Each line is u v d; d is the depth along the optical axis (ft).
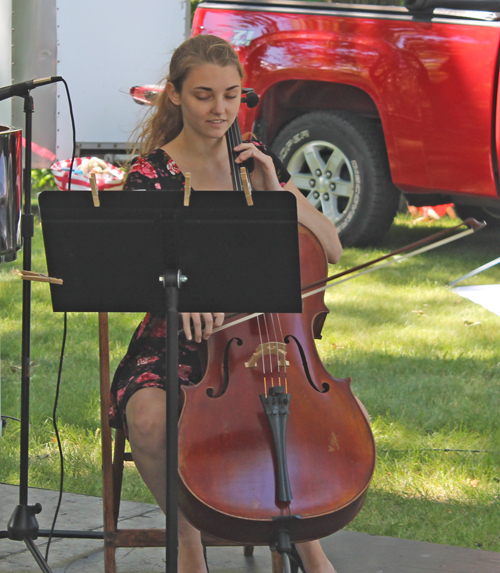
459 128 53.72
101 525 25.89
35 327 47.57
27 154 22.47
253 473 18.75
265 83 60.54
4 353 43.09
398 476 29.94
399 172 56.80
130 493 28.71
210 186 24.11
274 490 18.47
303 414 20.22
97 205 17.24
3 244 20.68
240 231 17.46
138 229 17.53
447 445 32.63
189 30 76.59
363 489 18.84
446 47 53.62
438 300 51.70
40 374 40.47
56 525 25.79
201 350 22.33
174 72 23.22
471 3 53.47
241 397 20.38
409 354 42.83
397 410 35.86
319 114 61.46
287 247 17.61
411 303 51.11
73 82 75.25
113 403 22.54
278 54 59.82
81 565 23.73
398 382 38.93
